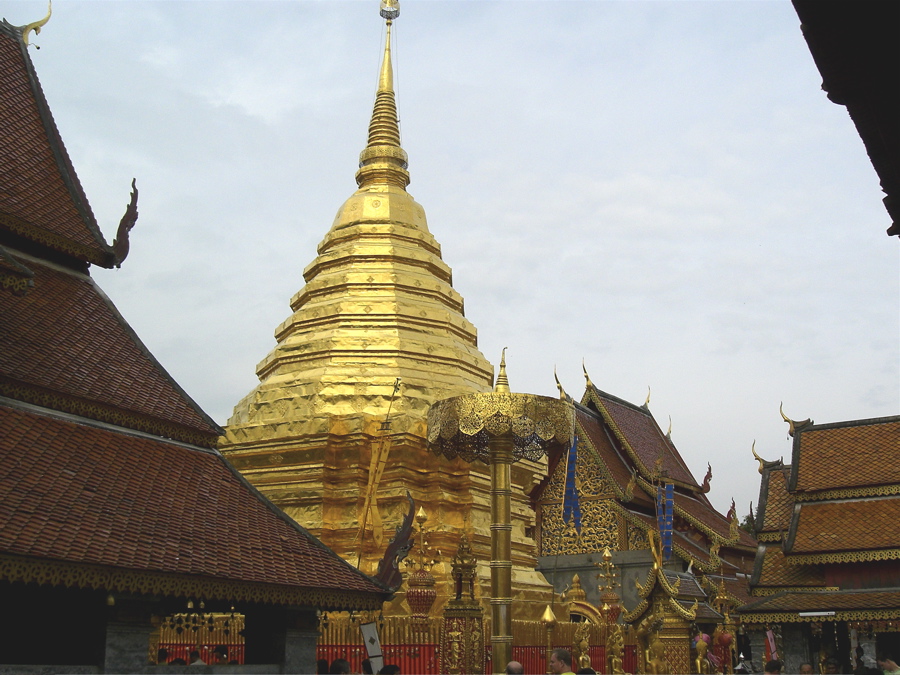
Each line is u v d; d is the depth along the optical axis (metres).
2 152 18.69
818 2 8.27
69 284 18.31
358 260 33.59
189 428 17.28
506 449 19.94
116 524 13.59
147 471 15.62
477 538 28.25
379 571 18.08
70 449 14.69
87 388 15.84
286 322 33.47
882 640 31.55
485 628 21.81
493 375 33.75
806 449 31.39
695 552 39.72
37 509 12.75
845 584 28.42
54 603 14.32
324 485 27.88
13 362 15.02
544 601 29.25
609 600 29.45
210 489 16.48
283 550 16.05
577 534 41.50
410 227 34.84
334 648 20.25
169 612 17.73
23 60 21.28
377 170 36.16
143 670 14.02
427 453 28.55
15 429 14.20
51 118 20.58
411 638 20.80
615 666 24.83
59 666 12.83
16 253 17.77
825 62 8.99
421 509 23.77
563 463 42.53
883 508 28.95
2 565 11.53
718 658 27.14
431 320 32.28
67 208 19.11
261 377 33.34
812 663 27.84
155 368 18.14
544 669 23.05
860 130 9.84
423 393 29.53
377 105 37.44
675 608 24.20
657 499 39.34
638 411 48.44
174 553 13.79
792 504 31.62
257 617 16.86
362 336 30.97
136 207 19.47
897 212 10.88
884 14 8.25
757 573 30.23
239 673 15.33
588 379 45.44
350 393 29.25
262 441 28.83
